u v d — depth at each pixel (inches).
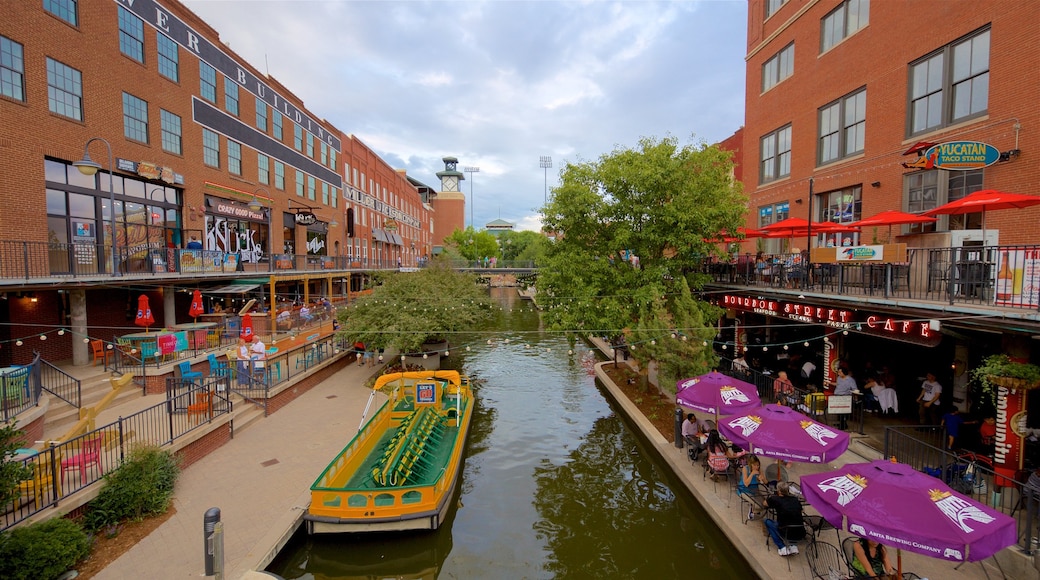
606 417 743.1
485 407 797.2
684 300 617.6
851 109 665.6
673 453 533.6
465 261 2952.8
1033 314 301.7
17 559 292.7
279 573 378.9
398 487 411.8
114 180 759.1
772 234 665.0
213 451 533.3
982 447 417.1
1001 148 450.6
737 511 406.9
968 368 476.1
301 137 1430.9
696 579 370.9
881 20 602.2
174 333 661.3
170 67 873.5
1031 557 287.6
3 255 580.7
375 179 2192.4
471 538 431.2
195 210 931.3
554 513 470.6
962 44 498.6
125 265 707.4
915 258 467.2
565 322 669.9
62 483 370.3
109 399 465.4
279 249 1278.3
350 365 997.8
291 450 538.3
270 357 761.6
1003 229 450.9
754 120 929.5
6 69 589.0
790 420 382.3
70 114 675.4
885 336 444.5
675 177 655.1
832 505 270.1
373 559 404.2
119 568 327.3
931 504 245.9
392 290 944.9
